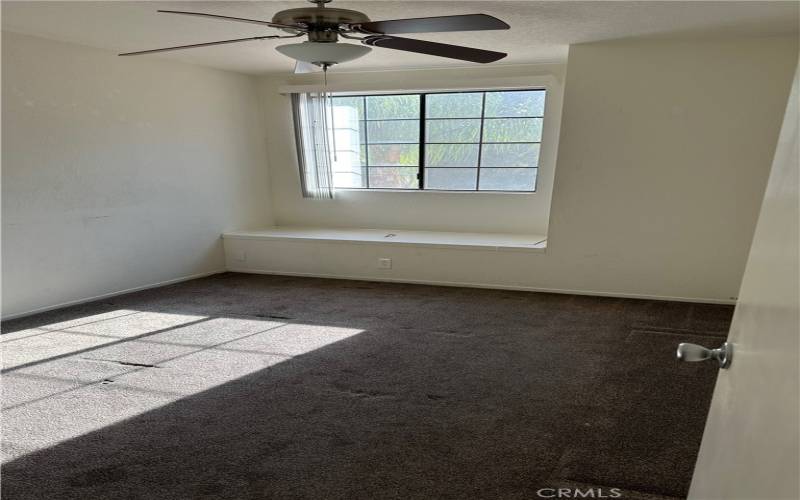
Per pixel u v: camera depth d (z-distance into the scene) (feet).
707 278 11.78
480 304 12.07
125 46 11.41
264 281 14.43
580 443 6.38
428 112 14.96
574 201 12.27
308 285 13.94
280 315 11.39
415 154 15.48
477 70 13.93
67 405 7.31
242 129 15.69
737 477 2.47
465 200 15.19
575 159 11.99
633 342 9.64
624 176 11.76
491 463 5.99
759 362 2.37
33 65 10.53
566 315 11.23
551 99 13.60
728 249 11.47
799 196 2.12
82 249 11.98
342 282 14.25
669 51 10.79
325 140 15.55
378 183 16.12
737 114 10.73
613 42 10.92
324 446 6.35
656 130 11.30
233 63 13.70
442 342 9.73
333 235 15.03
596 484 5.60
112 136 12.21
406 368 8.60
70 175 11.50
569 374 8.32
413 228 15.97
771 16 8.52
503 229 15.10
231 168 15.49
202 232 14.85
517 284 13.28
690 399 7.47
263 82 16.02
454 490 5.53
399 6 8.02
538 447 6.31
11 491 5.50
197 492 5.51
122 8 8.16
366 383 8.05
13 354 9.05
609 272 12.47
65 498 5.41
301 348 9.48
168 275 14.10
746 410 2.48
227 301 12.46
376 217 16.25
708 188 11.28
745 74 10.50
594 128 11.66
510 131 14.44
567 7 8.06
